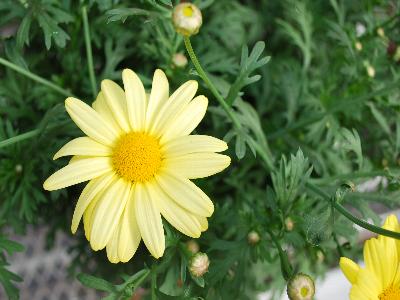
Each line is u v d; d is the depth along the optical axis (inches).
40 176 8.3
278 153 9.4
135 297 8.9
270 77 10.2
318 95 9.7
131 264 9.4
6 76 9.0
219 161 5.9
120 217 6.0
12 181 8.0
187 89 6.3
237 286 7.3
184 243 7.1
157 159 6.1
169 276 7.2
